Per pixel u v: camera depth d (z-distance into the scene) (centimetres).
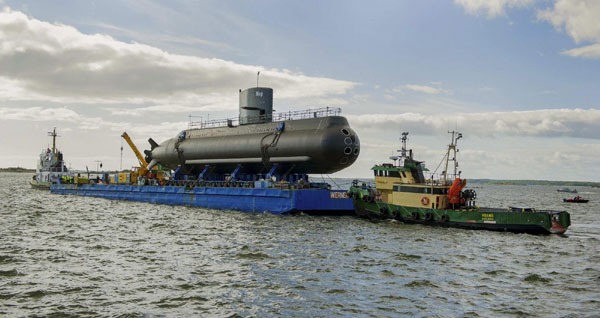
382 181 5428
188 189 7119
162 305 2181
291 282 2584
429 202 4881
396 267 2977
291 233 4316
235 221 5159
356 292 2408
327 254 3356
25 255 3181
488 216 4550
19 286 2436
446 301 2286
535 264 3192
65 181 10438
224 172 7531
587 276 2872
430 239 4059
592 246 4000
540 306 2233
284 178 6372
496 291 2481
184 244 3716
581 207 10231
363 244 3769
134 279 2611
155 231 4412
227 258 3192
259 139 6500
